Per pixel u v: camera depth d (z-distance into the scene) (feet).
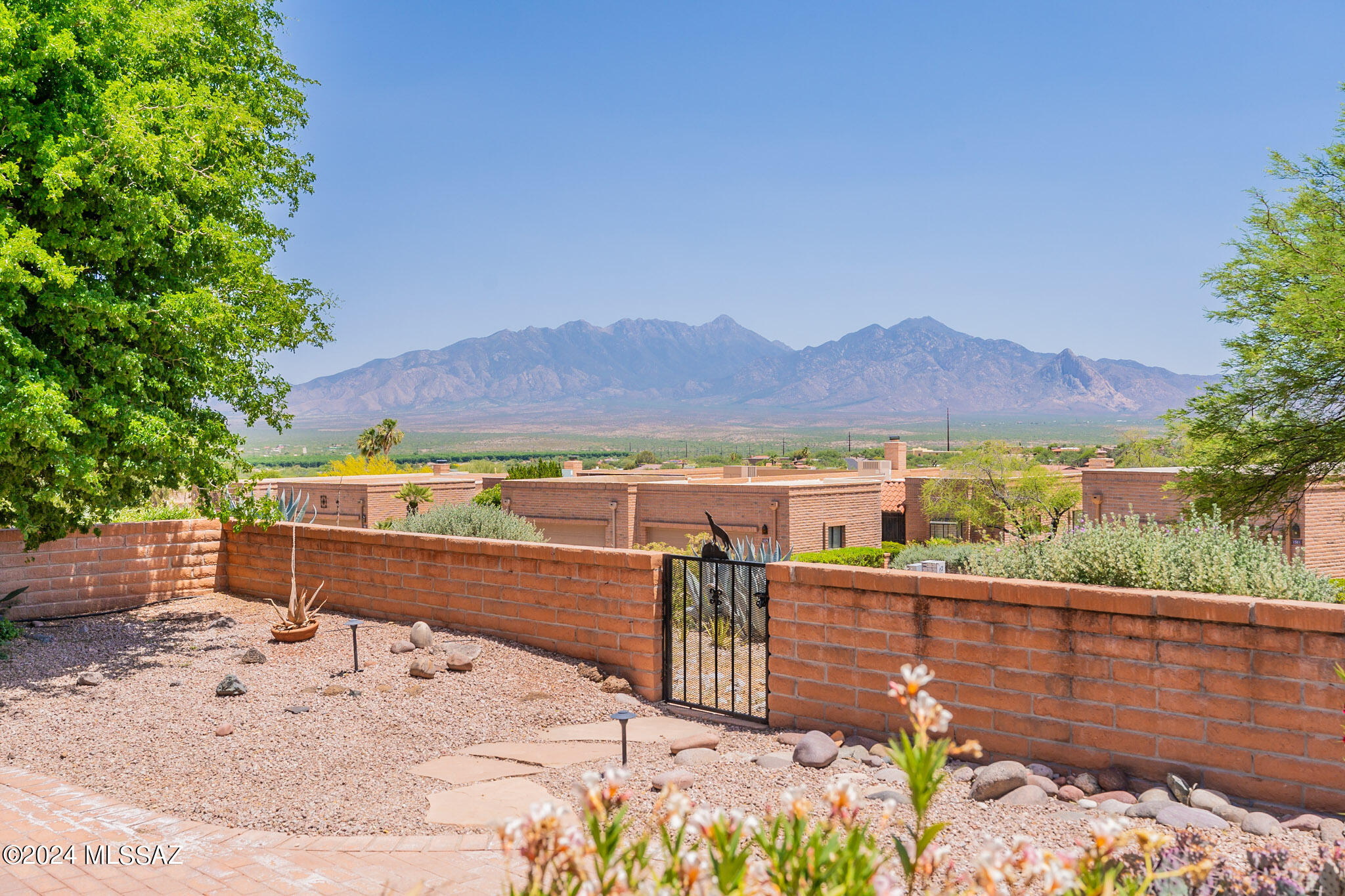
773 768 19.93
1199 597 17.75
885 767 19.49
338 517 123.13
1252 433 56.75
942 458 143.13
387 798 18.72
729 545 37.93
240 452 34.91
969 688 20.59
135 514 44.55
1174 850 11.75
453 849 15.62
